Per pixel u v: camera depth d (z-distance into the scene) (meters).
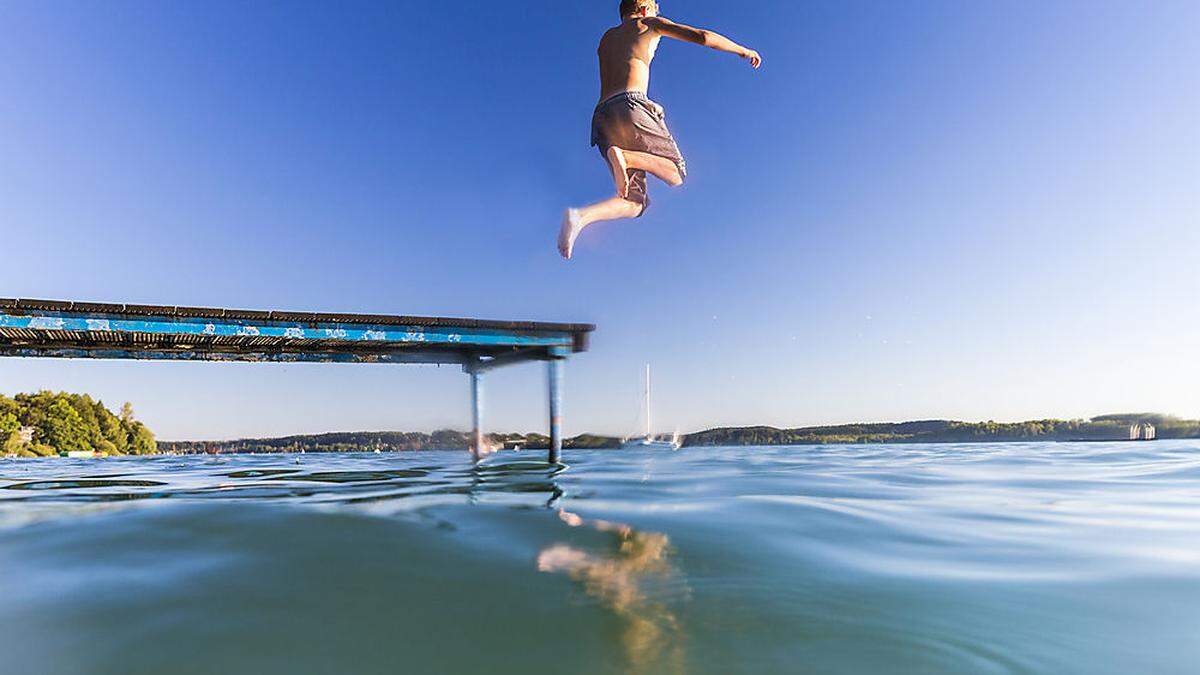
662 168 4.36
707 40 4.12
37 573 2.57
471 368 12.45
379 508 4.10
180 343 9.48
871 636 1.91
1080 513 4.01
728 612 2.11
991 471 7.71
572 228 3.93
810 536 3.22
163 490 5.80
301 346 10.36
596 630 1.97
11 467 14.36
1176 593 2.29
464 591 2.34
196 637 1.92
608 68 4.44
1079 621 2.02
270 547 2.97
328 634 1.94
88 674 1.68
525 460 11.29
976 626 1.99
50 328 7.48
